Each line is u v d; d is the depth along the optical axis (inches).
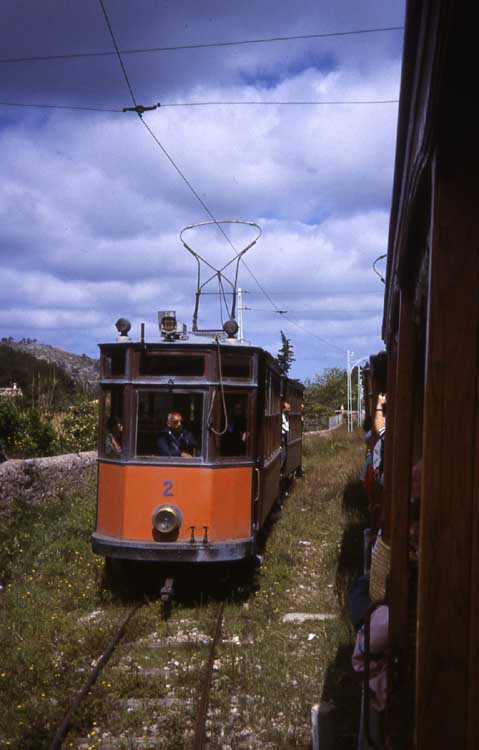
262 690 236.2
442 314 71.3
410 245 105.9
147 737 206.4
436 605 72.2
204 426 335.9
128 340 343.0
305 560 424.2
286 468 624.4
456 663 72.2
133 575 378.0
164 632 299.4
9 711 215.8
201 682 241.3
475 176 70.2
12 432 578.2
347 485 713.6
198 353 337.4
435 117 69.0
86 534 439.2
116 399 347.3
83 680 243.9
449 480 71.7
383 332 319.9
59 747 199.6
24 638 280.7
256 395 349.1
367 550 260.1
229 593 358.3
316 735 177.3
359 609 163.2
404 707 116.8
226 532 337.4
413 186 84.5
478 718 71.5
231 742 202.4
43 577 366.0
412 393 125.0
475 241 70.5
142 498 335.0
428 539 72.3
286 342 1535.4
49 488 506.6
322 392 2691.9
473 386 71.1
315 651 275.0
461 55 62.3
